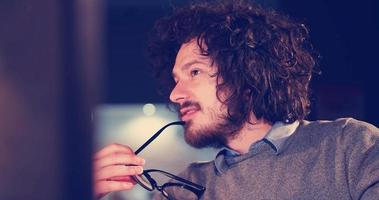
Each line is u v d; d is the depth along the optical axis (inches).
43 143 21.9
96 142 21.7
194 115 65.9
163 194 64.9
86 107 21.4
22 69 22.2
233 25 71.6
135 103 223.3
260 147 63.9
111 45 217.5
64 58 21.4
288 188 61.1
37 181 22.0
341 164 60.3
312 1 157.5
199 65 67.1
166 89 80.6
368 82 160.6
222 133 65.3
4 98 22.3
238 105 65.3
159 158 259.9
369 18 158.2
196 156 255.0
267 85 68.7
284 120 67.0
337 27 159.5
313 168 61.2
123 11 212.7
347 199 59.2
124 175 61.7
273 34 73.3
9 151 22.2
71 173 21.7
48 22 21.9
